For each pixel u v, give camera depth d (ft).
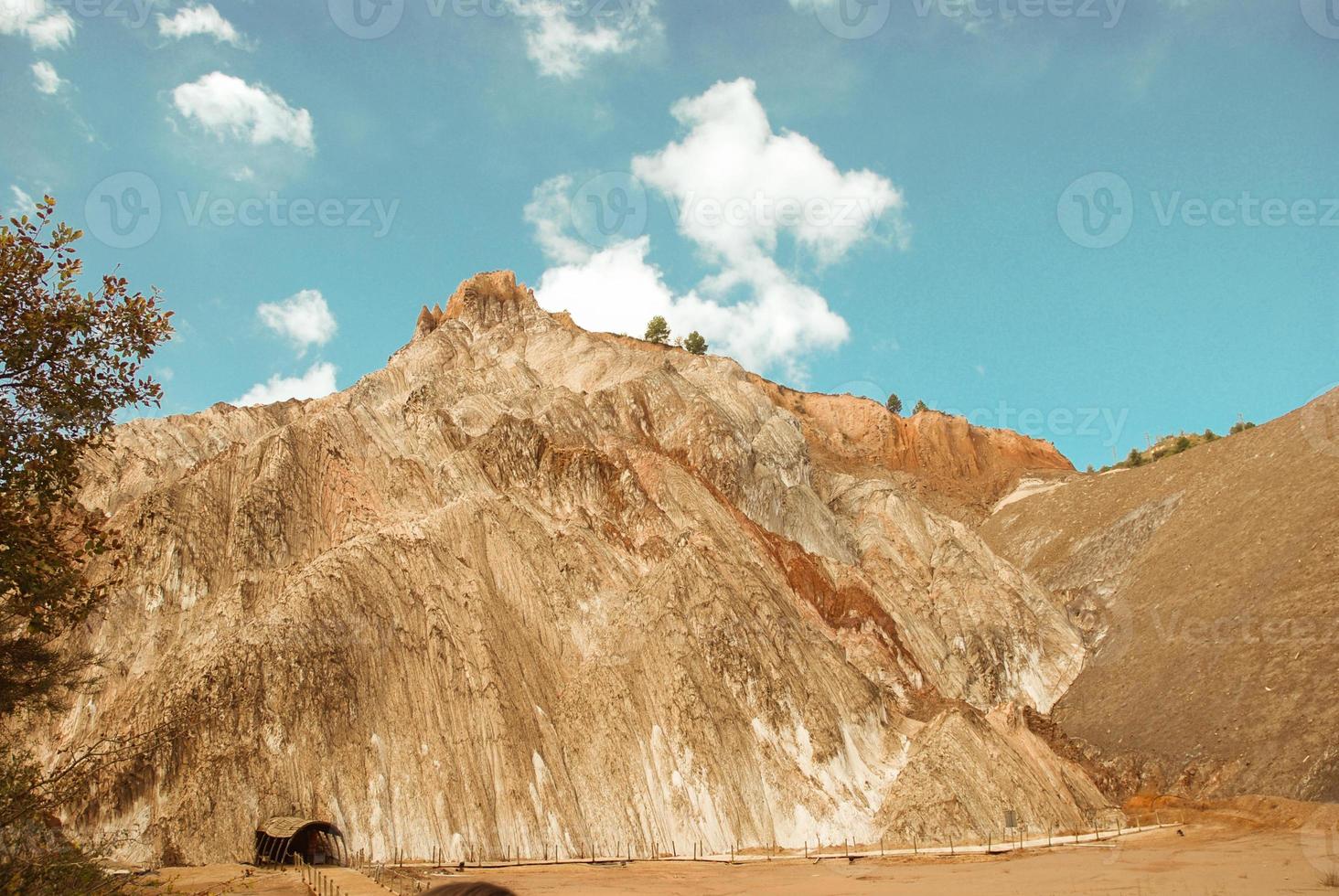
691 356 430.61
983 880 155.84
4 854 62.13
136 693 198.29
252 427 333.83
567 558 245.24
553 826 195.11
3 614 66.39
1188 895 134.00
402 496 256.93
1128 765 229.66
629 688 216.74
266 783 183.62
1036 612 301.84
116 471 287.07
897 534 335.06
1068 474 448.24
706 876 167.63
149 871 145.28
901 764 223.10
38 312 65.77
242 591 221.87
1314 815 179.83
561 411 308.60
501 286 412.36
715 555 248.73
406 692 207.31
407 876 157.48
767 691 222.07
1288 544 248.52
